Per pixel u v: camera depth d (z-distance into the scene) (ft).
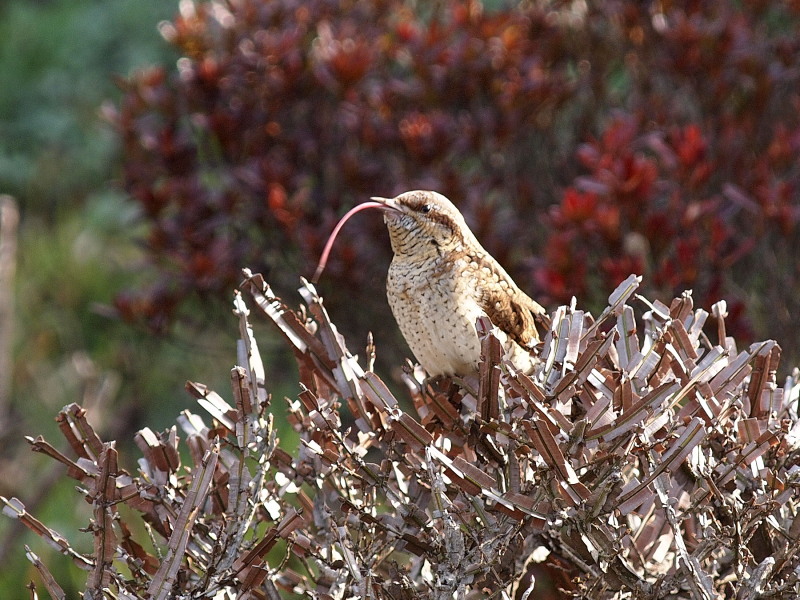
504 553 17.16
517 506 15.55
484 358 15.60
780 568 16.16
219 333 44.88
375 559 17.72
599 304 31.83
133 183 37.04
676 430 16.39
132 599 15.78
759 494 16.72
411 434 15.96
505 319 22.30
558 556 18.99
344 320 35.60
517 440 15.60
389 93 36.32
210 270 34.45
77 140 59.57
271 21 37.88
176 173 36.50
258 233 37.93
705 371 16.29
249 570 15.81
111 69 61.77
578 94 39.32
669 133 33.45
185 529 15.34
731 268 34.58
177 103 37.01
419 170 35.09
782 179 34.60
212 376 46.06
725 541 16.08
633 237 30.55
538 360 18.89
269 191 34.42
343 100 35.63
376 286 35.22
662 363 16.92
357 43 36.55
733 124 35.96
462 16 37.91
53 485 37.96
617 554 15.69
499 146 36.22
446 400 17.51
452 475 15.55
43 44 62.90
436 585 15.74
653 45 37.50
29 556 16.25
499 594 17.12
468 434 17.10
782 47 36.09
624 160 30.14
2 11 66.49
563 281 30.09
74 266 49.67
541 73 36.94
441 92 36.22
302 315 18.48
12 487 38.70
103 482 15.61
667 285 29.71
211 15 37.88
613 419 15.61
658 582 16.19
